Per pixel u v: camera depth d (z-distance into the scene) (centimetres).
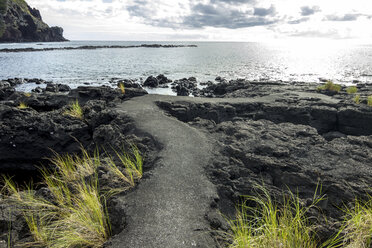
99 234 412
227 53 10206
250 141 766
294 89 1767
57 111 1170
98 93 1479
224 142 788
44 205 504
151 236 390
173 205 470
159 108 1179
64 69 4297
